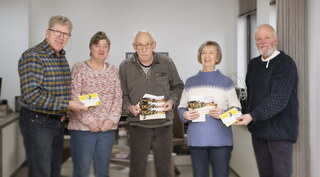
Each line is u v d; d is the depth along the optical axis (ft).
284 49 8.73
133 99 8.35
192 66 15.97
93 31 15.52
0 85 12.76
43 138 7.29
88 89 7.73
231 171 11.66
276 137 7.66
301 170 8.68
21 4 13.73
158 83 8.38
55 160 7.88
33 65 6.93
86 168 8.06
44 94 6.97
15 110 13.26
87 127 7.86
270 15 12.06
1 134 10.43
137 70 8.32
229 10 16.01
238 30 15.67
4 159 10.68
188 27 15.88
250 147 10.04
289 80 7.43
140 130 8.43
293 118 7.66
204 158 7.82
